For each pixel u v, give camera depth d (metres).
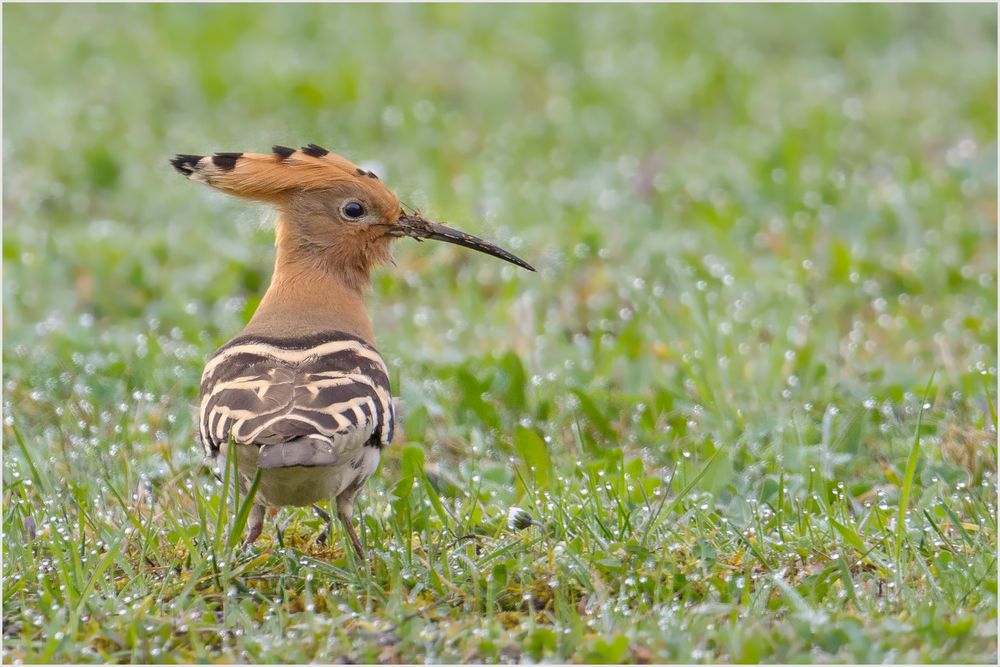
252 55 21.78
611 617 7.50
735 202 15.84
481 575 8.04
